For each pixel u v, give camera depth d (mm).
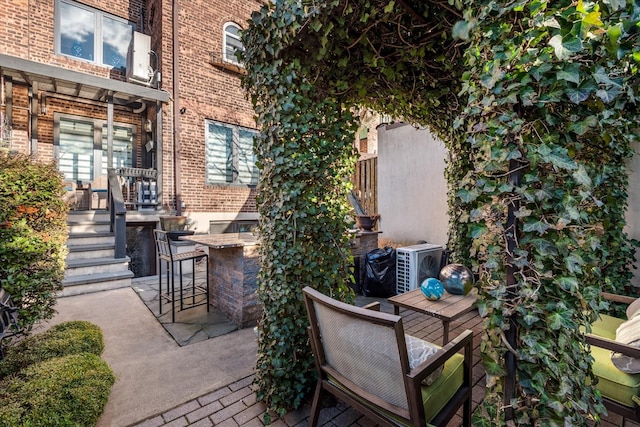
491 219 1175
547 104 1073
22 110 5289
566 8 947
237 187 7316
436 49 2307
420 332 3105
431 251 4363
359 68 2330
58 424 1459
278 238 2033
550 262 1110
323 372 1668
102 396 1711
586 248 1265
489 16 1091
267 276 2066
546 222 1071
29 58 5414
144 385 2123
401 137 5645
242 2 7422
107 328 3084
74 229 4973
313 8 1676
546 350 1089
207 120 6918
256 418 1825
